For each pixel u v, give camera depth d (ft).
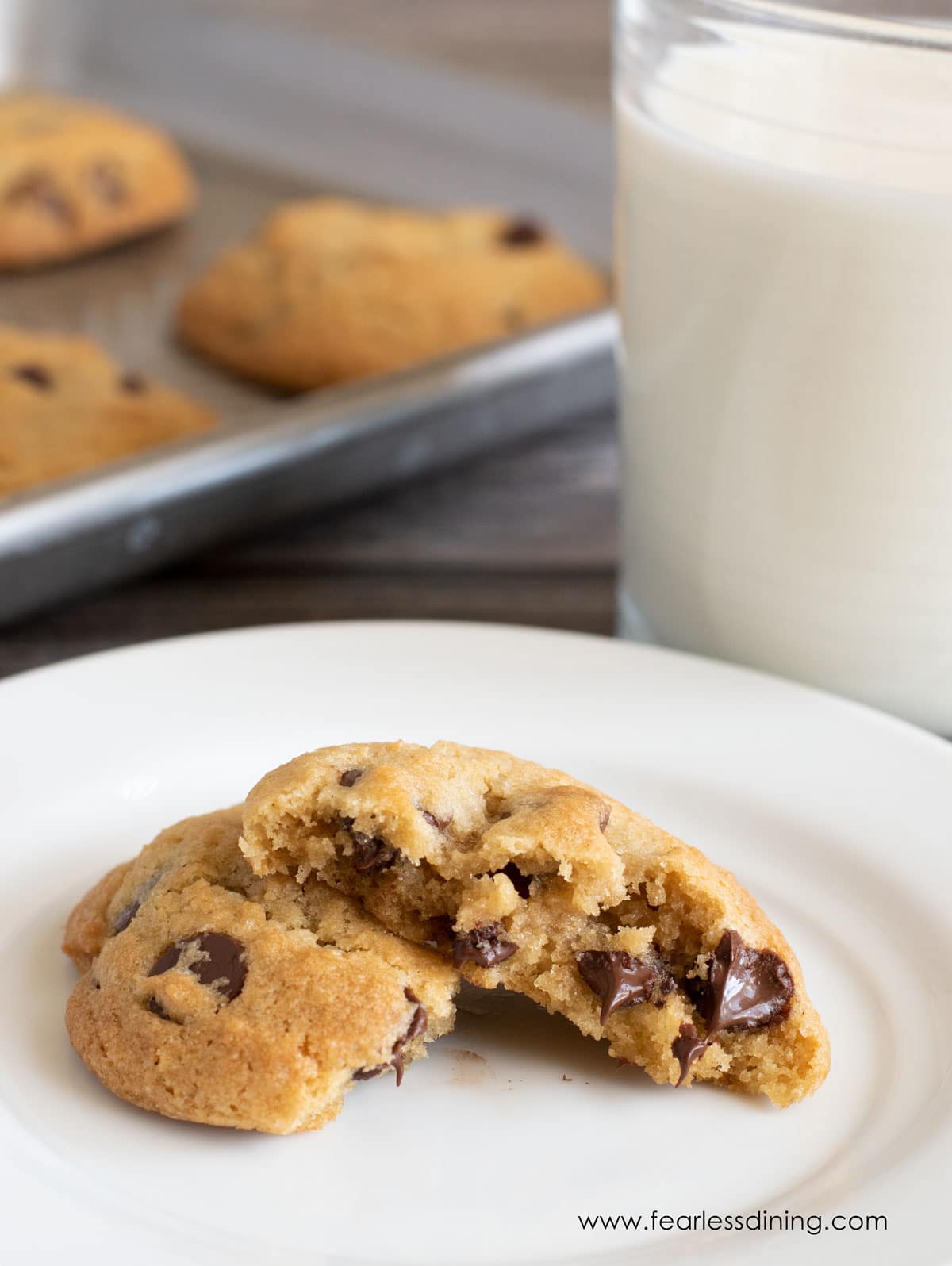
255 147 2.13
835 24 1.08
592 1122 0.95
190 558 1.37
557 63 2.45
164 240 1.91
